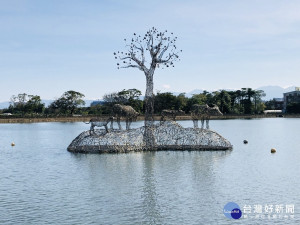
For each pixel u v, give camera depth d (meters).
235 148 44.75
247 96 175.12
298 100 196.38
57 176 27.72
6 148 46.50
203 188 23.72
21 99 150.25
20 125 104.38
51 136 65.56
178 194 22.33
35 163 33.81
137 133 41.56
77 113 153.00
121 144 40.22
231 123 115.94
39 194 22.52
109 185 24.66
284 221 17.88
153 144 41.41
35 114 133.00
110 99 143.00
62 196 22.03
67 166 31.89
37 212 19.12
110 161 34.22
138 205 20.17
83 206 20.03
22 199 21.44
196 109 45.88
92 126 41.06
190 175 27.72
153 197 21.69
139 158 35.91
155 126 42.72
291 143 51.94
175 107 137.38
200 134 42.25
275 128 88.75
